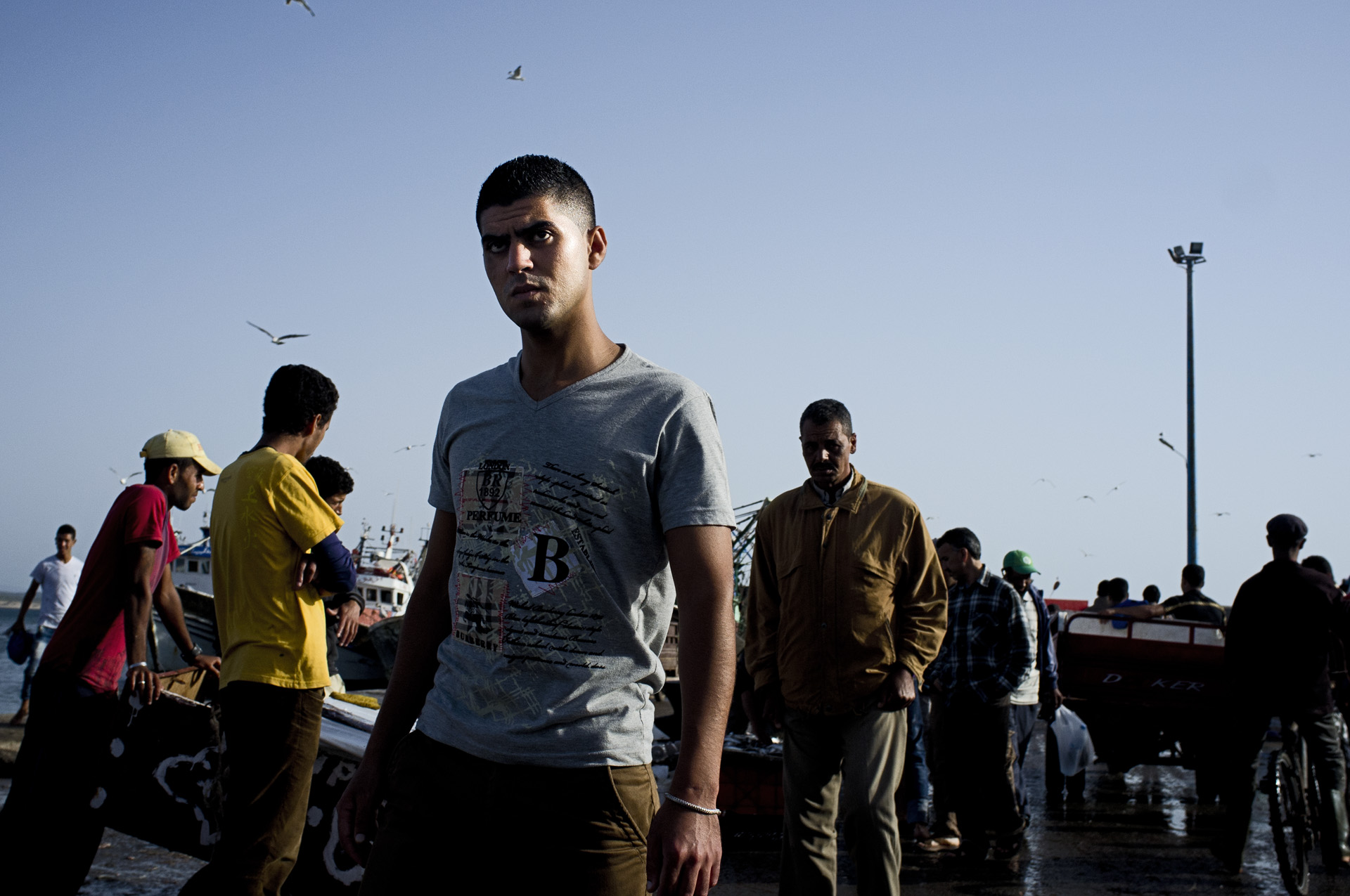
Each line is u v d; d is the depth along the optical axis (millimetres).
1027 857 6785
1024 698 7578
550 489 2121
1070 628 10398
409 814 2129
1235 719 6355
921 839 6957
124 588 4234
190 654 4898
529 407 2207
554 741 2035
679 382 2197
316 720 3836
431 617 2395
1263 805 8961
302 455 4176
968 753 6473
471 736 2090
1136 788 9938
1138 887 6062
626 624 2111
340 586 3879
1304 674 6152
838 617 4453
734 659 2018
